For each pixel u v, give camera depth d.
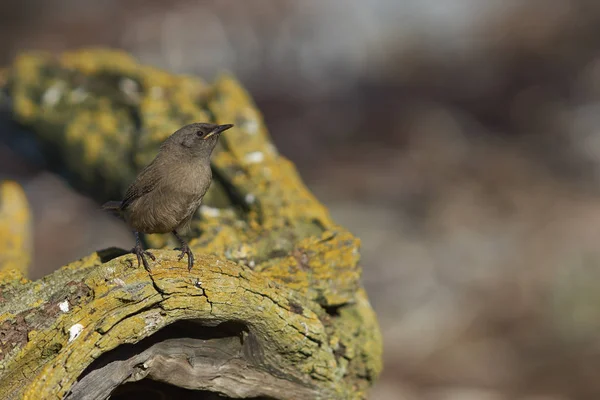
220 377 5.79
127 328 5.15
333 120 23.17
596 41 25.75
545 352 13.80
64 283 5.23
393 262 16.53
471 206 19.02
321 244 6.85
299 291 6.55
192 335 5.64
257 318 5.66
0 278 5.31
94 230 17.09
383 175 20.50
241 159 7.77
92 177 8.95
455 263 16.64
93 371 5.18
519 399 12.62
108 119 8.98
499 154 21.50
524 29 26.31
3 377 4.94
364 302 6.84
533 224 18.16
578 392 12.71
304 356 5.94
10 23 24.94
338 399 6.20
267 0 27.03
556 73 24.88
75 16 25.75
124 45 25.12
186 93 8.97
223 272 5.52
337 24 27.00
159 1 26.64
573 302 14.74
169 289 5.27
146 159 8.25
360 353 6.61
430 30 26.83
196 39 25.56
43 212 17.47
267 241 7.08
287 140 22.33
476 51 26.03
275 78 25.00
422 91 24.56
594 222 17.89
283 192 7.48
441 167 20.81
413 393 12.84
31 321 5.05
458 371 13.33
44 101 9.40
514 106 23.75
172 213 6.98
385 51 26.20
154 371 5.53
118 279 5.20
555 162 21.23
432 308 14.97
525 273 16.03
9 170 18.45
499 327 14.45
